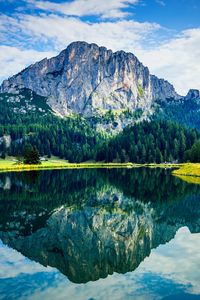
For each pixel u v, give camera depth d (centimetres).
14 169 13950
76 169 15225
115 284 2120
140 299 1903
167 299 1900
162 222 4003
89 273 2309
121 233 3475
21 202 5503
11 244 3047
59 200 5756
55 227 3719
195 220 4122
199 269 2384
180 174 11638
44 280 2195
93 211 4738
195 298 1911
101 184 8419
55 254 2769
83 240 3195
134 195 6431
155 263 2519
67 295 1964
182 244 3044
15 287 2088
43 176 10681
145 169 15338
